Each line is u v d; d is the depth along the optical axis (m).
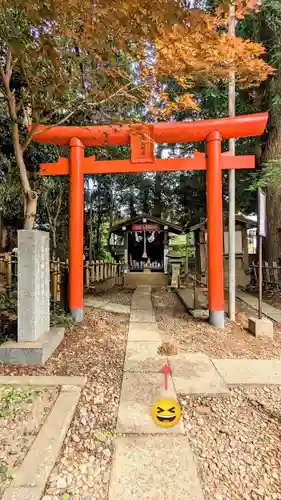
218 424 2.39
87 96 3.12
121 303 6.80
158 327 5.00
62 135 5.08
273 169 6.36
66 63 3.01
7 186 6.66
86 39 2.27
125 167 5.22
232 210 5.40
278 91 7.75
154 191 16.47
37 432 2.13
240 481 1.83
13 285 6.36
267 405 2.67
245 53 3.70
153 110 4.43
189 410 2.56
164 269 10.10
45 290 3.90
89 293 7.95
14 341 3.56
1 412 2.32
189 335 4.58
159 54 3.24
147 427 2.29
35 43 2.58
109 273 9.94
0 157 6.21
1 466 1.80
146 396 2.73
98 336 4.34
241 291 8.41
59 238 10.86
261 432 2.30
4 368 3.19
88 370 3.23
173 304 6.92
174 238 17.06
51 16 2.01
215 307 4.95
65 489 1.70
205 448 2.11
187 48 3.17
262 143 9.05
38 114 3.78
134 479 1.77
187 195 14.27
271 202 8.90
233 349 4.03
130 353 3.81
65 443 2.09
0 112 4.93
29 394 2.60
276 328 5.02
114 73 3.08
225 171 11.48
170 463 1.92
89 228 13.59
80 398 2.65
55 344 3.77
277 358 3.73
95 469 1.86
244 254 9.33
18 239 3.57
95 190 14.20
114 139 5.16
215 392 2.83
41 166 5.32
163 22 1.95
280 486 1.80
